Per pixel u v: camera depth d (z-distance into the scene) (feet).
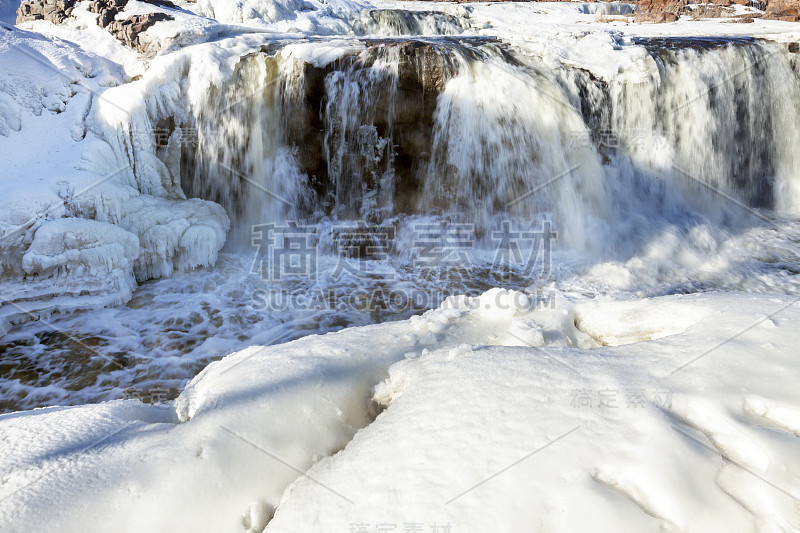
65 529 5.63
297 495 6.16
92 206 18.28
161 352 15.51
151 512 5.89
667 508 4.81
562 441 5.63
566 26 34.99
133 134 21.01
